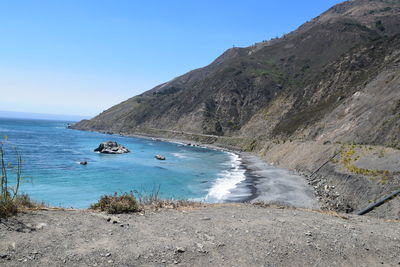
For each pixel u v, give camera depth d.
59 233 5.91
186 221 7.76
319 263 6.11
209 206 10.14
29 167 38.59
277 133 76.00
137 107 176.25
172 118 141.25
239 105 125.69
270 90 125.44
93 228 6.47
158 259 5.41
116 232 6.41
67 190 27.06
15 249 5.04
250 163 53.22
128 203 8.42
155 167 45.31
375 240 7.61
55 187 28.09
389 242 7.58
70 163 45.16
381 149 27.98
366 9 187.50
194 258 5.64
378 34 140.25
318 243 6.96
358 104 50.28
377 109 40.53
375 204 18.52
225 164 51.62
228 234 6.95
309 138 54.06
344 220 9.61
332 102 64.81
